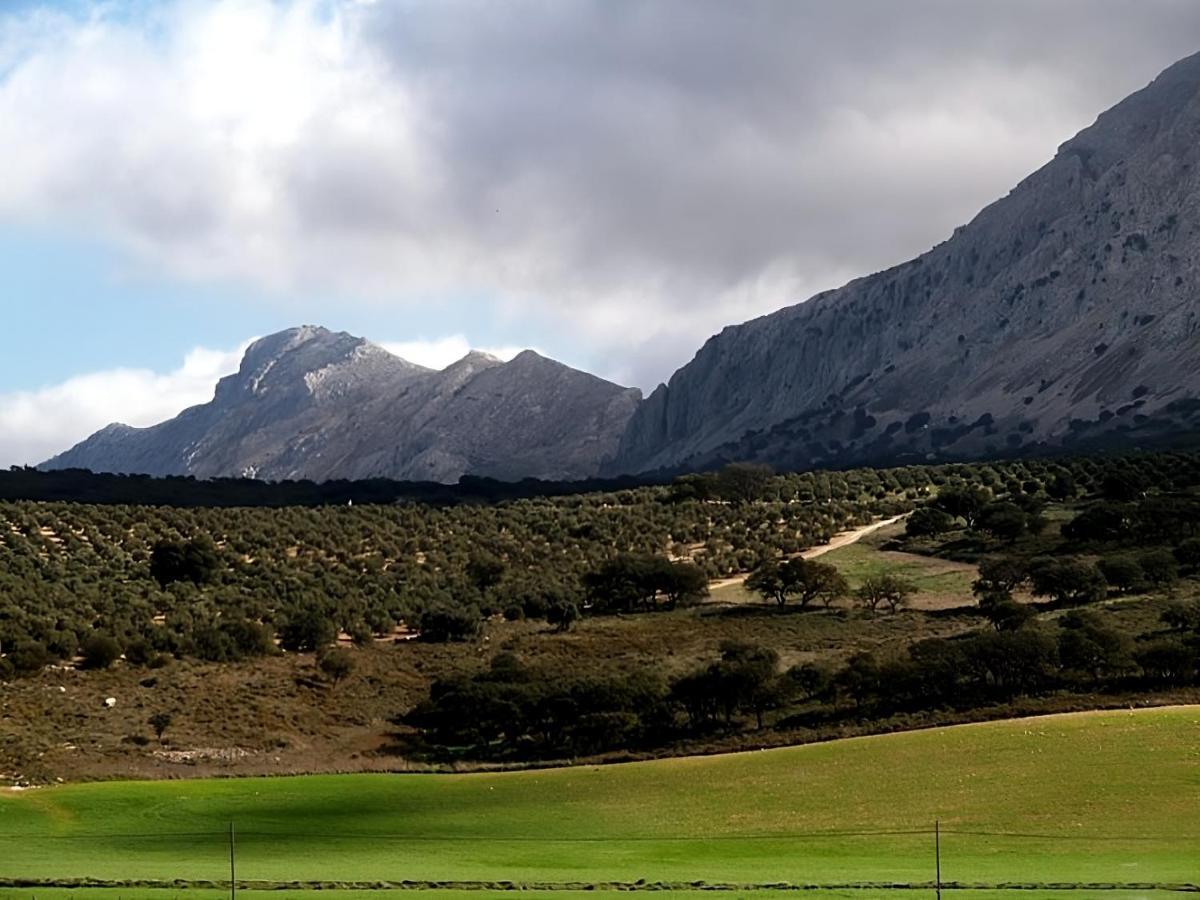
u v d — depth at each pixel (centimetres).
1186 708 7950
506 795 7344
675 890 5059
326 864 5803
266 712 9675
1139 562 12106
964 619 11719
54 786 7588
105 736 8788
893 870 5450
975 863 5541
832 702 9231
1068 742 7325
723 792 7069
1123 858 5534
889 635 11350
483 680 10050
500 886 5178
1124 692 8719
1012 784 6706
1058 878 5178
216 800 7256
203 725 9275
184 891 5091
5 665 9569
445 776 8012
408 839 6400
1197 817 6062
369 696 10288
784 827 6356
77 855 6025
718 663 9469
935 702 8938
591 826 6581
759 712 9112
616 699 9150
